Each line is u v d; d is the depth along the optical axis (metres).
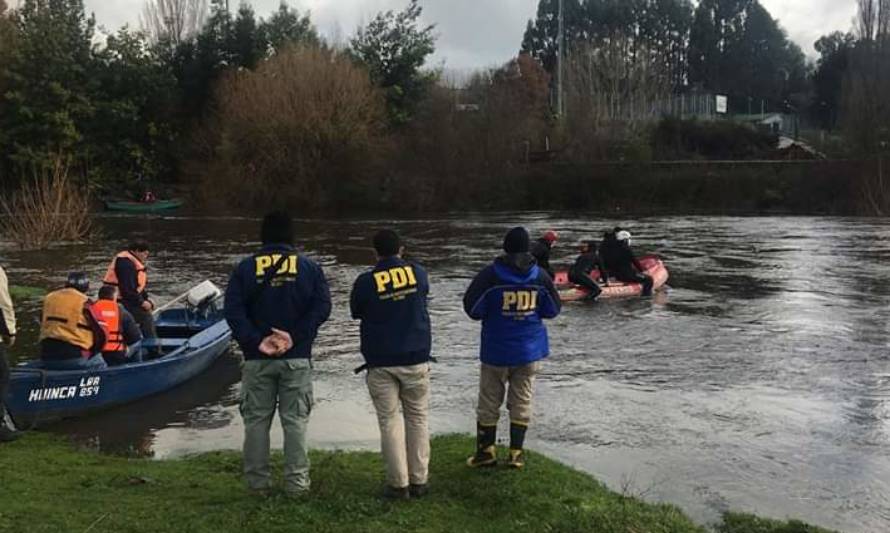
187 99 54.03
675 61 108.12
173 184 52.94
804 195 44.94
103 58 51.84
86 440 8.23
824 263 22.59
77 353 8.71
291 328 5.50
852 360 11.44
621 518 5.41
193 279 20.80
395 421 5.68
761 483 7.00
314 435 8.33
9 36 49.16
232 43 54.25
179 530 4.99
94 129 50.84
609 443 8.03
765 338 12.89
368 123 49.66
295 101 48.00
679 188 47.28
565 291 16.44
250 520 5.14
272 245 5.60
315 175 48.12
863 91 47.53
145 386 9.59
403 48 54.59
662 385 10.16
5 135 47.97
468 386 10.17
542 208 48.28
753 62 104.94
